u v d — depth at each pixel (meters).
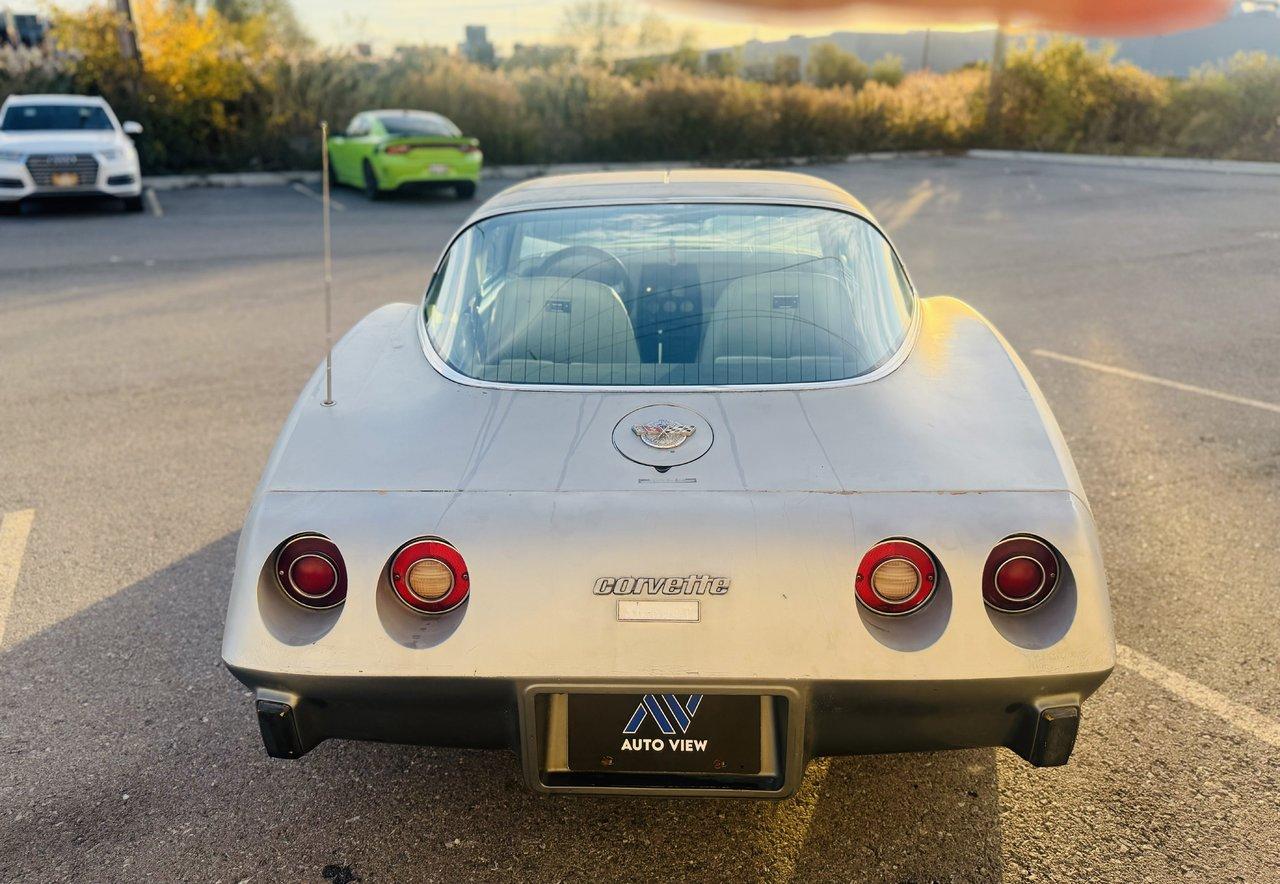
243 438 4.95
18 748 2.62
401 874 2.17
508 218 2.85
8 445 4.86
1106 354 6.28
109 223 12.58
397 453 2.14
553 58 25.73
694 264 2.62
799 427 2.17
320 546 1.96
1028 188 16.38
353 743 2.65
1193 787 2.40
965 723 1.94
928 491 1.97
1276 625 3.13
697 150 21.12
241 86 18.22
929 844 2.24
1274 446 4.63
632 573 1.88
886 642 1.86
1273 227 11.66
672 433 2.14
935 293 8.27
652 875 2.17
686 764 1.94
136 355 6.46
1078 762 2.50
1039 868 2.15
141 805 2.40
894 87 27.42
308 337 6.90
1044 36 24.16
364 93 19.03
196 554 3.73
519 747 1.94
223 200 15.14
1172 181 17.12
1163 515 3.91
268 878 2.16
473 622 1.88
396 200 15.27
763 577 1.87
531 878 2.16
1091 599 1.89
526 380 2.38
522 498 1.98
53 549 3.77
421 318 2.81
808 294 2.54
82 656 3.06
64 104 13.99
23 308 7.81
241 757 2.59
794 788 1.92
